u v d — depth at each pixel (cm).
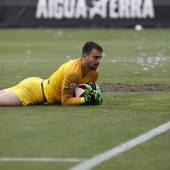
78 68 2508
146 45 6047
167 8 7888
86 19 7994
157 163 1723
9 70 4159
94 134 2059
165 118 2333
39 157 1786
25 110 2478
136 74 3875
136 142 1955
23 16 8044
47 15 8031
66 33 7481
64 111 2448
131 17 7931
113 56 5097
